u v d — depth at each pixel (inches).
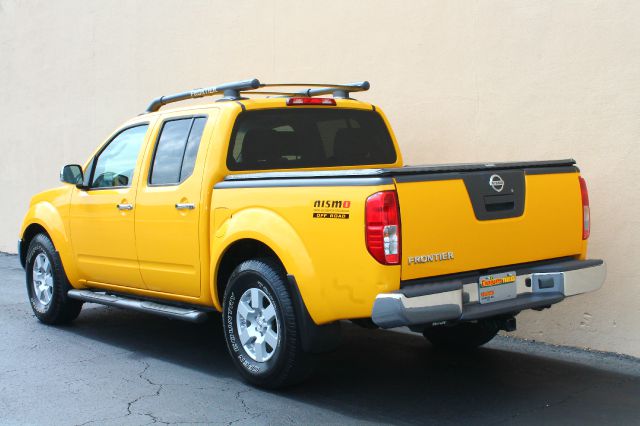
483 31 280.8
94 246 277.6
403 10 306.3
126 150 271.0
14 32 526.6
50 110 502.9
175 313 245.1
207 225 232.1
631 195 244.8
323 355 257.6
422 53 300.2
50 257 300.0
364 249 185.3
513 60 272.8
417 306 180.2
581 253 221.1
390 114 312.3
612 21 248.1
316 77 343.9
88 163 287.6
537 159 268.1
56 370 244.1
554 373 232.2
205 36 401.1
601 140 251.6
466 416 196.1
